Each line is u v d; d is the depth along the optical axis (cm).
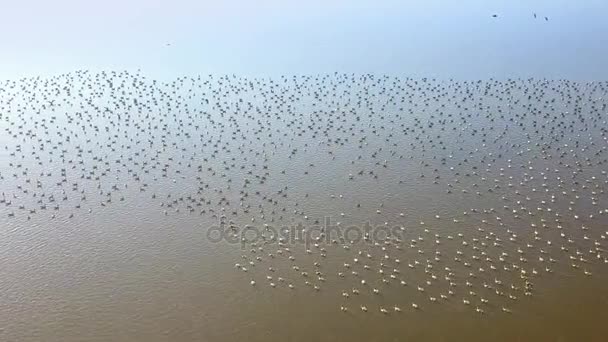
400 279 5019
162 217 6138
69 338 4547
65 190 6700
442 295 4797
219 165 7269
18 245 5722
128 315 4766
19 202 6469
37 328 4659
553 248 5353
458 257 5281
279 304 4803
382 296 4825
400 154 7488
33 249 5659
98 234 5875
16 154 7606
